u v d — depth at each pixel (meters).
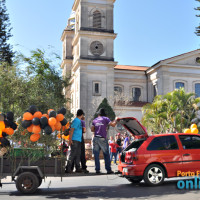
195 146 8.52
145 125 24.05
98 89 37.66
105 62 37.66
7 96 8.23
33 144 7.74
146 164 8.02
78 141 8.20
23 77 8.72
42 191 7.93
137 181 9.16
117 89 43.69
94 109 35.69
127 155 8.25
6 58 26.62
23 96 8.31
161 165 8.22
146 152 8.12
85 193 7.52
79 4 39.59
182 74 39.78
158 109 23.92
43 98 8.58
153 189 7.57
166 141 8.37
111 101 37.06
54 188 8.52
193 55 40.09
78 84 37.81
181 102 23.52
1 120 7.60
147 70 43.56
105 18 39.16
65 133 8.29
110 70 38.12
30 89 8.58
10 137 7.88
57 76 11.16
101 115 8.63
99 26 38.88
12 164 7.59
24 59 10.05
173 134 8.55
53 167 7.62
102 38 38.81
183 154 8.28
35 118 7.39
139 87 44.38
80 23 38.25
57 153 7.91
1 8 27.27
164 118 23.50
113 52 38.84
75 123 8.23
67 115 10.07
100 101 36.38
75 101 39.28
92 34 38.00
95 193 7.46
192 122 23.80
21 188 7.46
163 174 8.12
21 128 7.85
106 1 39.38
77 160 8.20
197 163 8.33
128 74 44.22
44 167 7.61
